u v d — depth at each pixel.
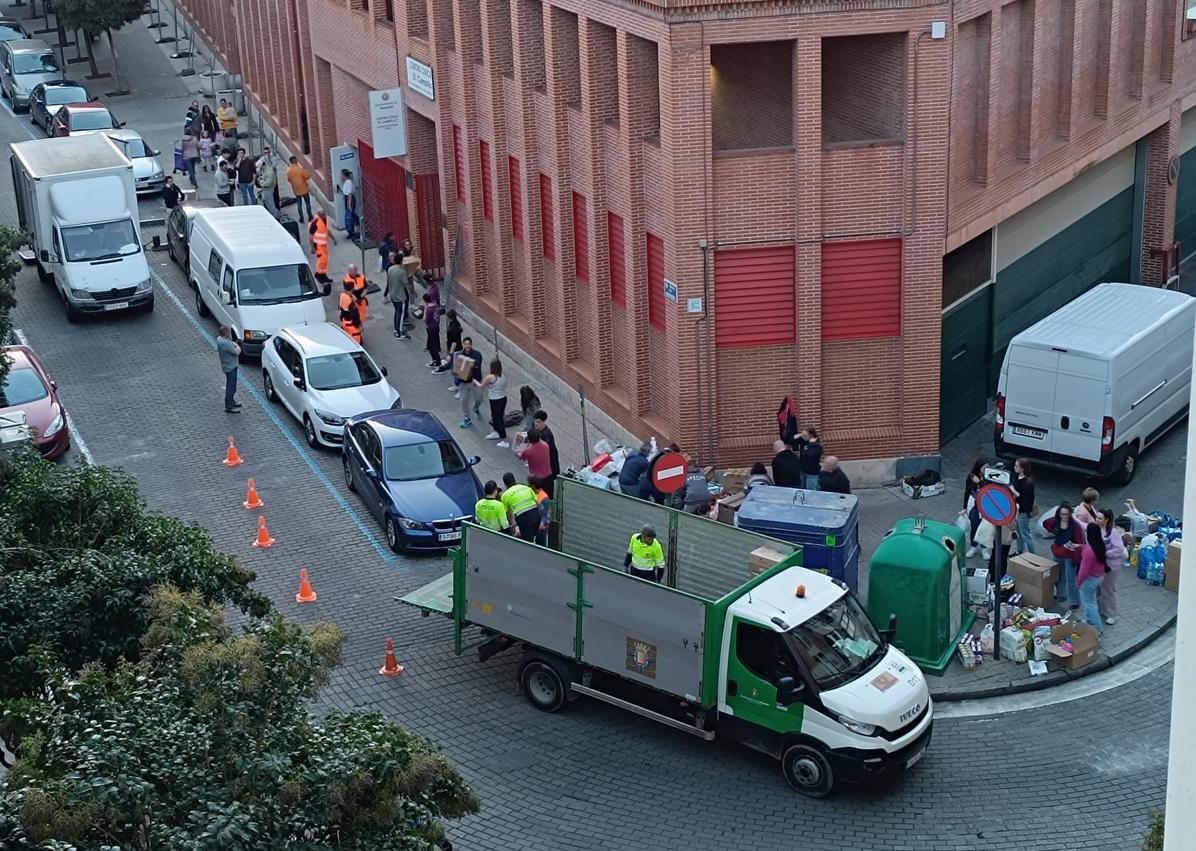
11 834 10.69
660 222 26.72
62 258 36.59
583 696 21.38
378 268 40.78
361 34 40.22
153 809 11.23
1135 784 19.11
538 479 24.81
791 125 27.50
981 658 21.81
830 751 18.61
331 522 26.94
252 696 11.90
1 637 15.08
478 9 33.47
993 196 28.36
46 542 17.00
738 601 19.30
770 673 18.91
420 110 36.84
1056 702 21.08
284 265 34.88
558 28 29.14
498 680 21.83
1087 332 26.95
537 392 32.66
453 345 33.47
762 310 26.69
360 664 22.30
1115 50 31.58
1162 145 34.69
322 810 11.70
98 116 49.53
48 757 11.59
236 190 44.78
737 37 24.84
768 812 18.64
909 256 26.39
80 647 15.41
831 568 22.33
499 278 34.38
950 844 17.94
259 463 29.39
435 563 25.42
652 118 27.06
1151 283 35.81
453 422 31.23
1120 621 22.89
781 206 26.02
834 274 26.56
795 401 27.14
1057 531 22.88
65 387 33.12
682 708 19.83
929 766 19.64
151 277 38.12
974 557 24.61
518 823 18.53
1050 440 26.94
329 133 45.28
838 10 24.86
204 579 16.61
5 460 18.36
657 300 27.62
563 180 30.19
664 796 19.02
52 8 62.50
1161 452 28.73
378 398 29.95
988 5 26.55
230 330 31.41
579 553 22.89
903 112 25.77
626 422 29.23
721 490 26.42
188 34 61.94
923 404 27.27
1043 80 29.50
